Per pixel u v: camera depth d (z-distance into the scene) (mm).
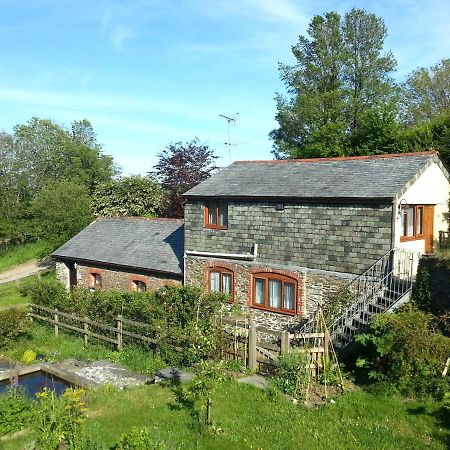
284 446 9500
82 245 26812
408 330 11844
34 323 20688
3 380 15008
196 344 14266
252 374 13633
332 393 11953
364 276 15023
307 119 40625
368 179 16203
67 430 9336
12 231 44562
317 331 13359
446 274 14680
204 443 9664
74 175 57562
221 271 19281
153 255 22953
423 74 42688
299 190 16969
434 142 26172
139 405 11727
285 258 17266
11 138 51875
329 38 41469
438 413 10398
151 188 38625
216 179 20719
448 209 18109
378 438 9594
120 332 16891
